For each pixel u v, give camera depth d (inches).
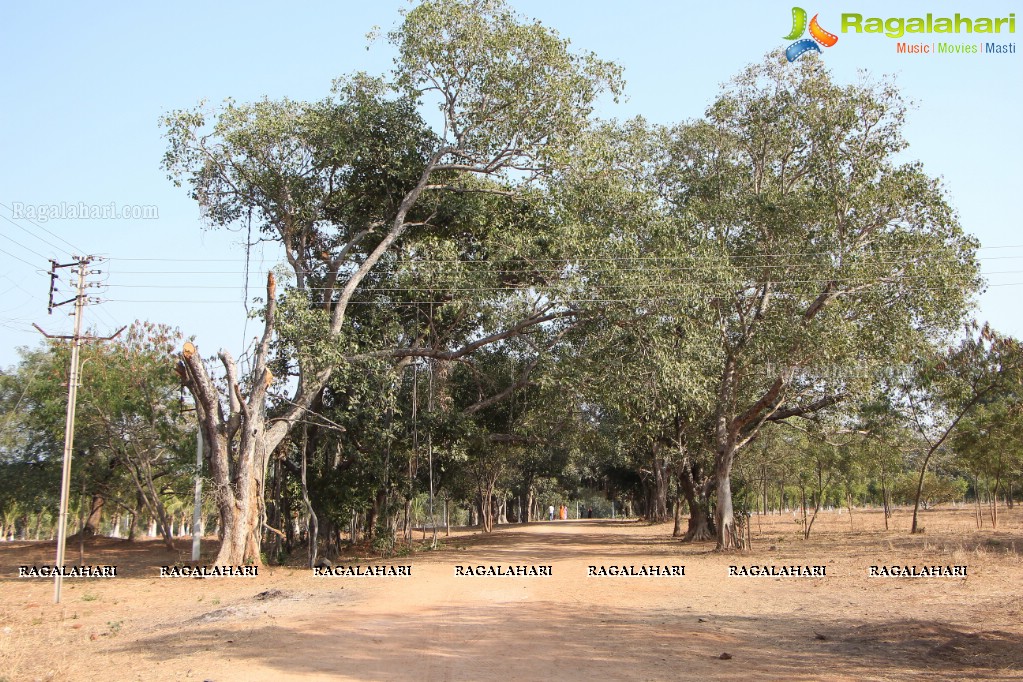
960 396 1061.1
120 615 645.9
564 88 1071.0
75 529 2007.9
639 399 1020.5
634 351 1022.4
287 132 1085.8
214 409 975.0
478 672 386.3
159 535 2413.9
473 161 1164.5
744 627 512.7
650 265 970.7
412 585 759.1
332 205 1205.7
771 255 999.0
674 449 1382.9
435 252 1047.0
